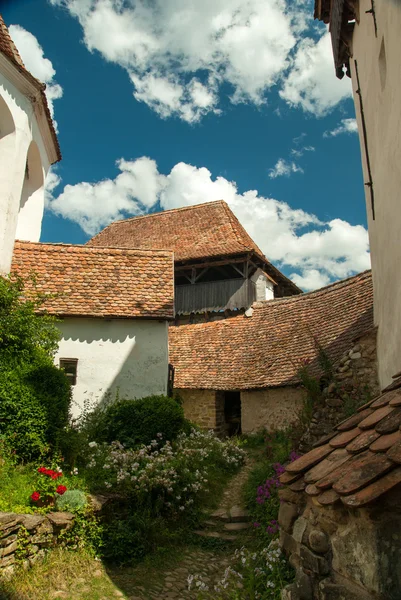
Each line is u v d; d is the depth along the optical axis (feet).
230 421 48.39
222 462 30.63
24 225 43.42
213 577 17.07
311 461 10.64
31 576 14.94
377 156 23.54
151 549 18.90
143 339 36.47
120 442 29.55
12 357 24.32
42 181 44.24
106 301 37.24
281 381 39.29
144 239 93.76
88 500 18.94
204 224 91.45
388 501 7.45
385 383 23.82
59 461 21.62
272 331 48.78
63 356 34.88
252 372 44.24
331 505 8.43
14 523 15.15
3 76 33.81
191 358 51.29
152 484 21.79
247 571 15.88
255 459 33.12
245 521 22.15
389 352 22.33
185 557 18.90
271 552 14.16
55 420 22.47
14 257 39.47
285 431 36.81
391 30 19.27
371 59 24.09
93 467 22.89
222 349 50.60
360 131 28.37
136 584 16.11
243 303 77.20
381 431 9.30
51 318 29.43
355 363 27.48
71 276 39.19
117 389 34.86
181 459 26.53
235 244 79.92
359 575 7.72
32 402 21.77
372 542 7.39
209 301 80.74
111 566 17.22
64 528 17.16
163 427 30.81
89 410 33.73
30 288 36.81
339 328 40.24
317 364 35.60
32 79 35.70
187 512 22.53
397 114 18.81
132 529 19.29
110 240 98.58
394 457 7.88
